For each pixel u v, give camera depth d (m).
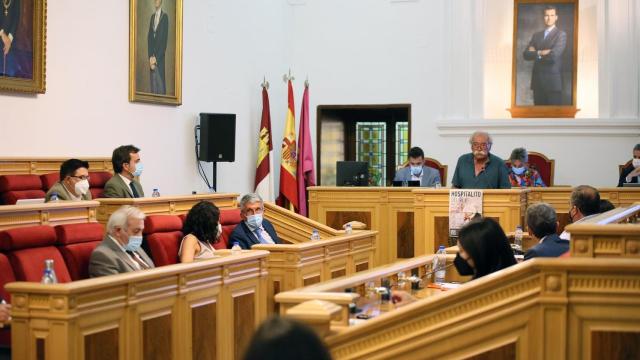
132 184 7.55
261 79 12.74
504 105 13.55
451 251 6.38
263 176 12.32
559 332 3.01
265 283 6.10
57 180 7.63
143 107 9.82
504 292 3.06
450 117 13.20
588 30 13.30
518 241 7.09
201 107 11.11
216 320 5.40
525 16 13.30
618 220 4.52
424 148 13.28
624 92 12.76
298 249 6.64
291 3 13.65
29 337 4.05
